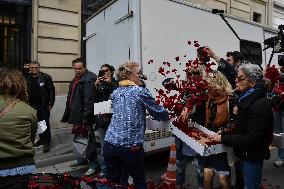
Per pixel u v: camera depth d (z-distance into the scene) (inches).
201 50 168.9
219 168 141.4
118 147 132.0
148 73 202.4
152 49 205.8
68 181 103.8
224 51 259.8
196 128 144.3
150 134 202.4
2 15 355.6
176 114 147.3
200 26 236.4
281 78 183.3
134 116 133.3
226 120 143.5
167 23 213.9
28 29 364.8
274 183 195.2
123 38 219.6
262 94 117.6
